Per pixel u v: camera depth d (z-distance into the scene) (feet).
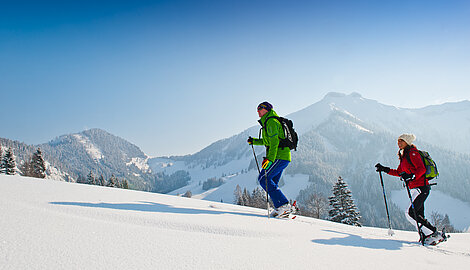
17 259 4.58
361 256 7.19
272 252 6.66
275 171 12.82
